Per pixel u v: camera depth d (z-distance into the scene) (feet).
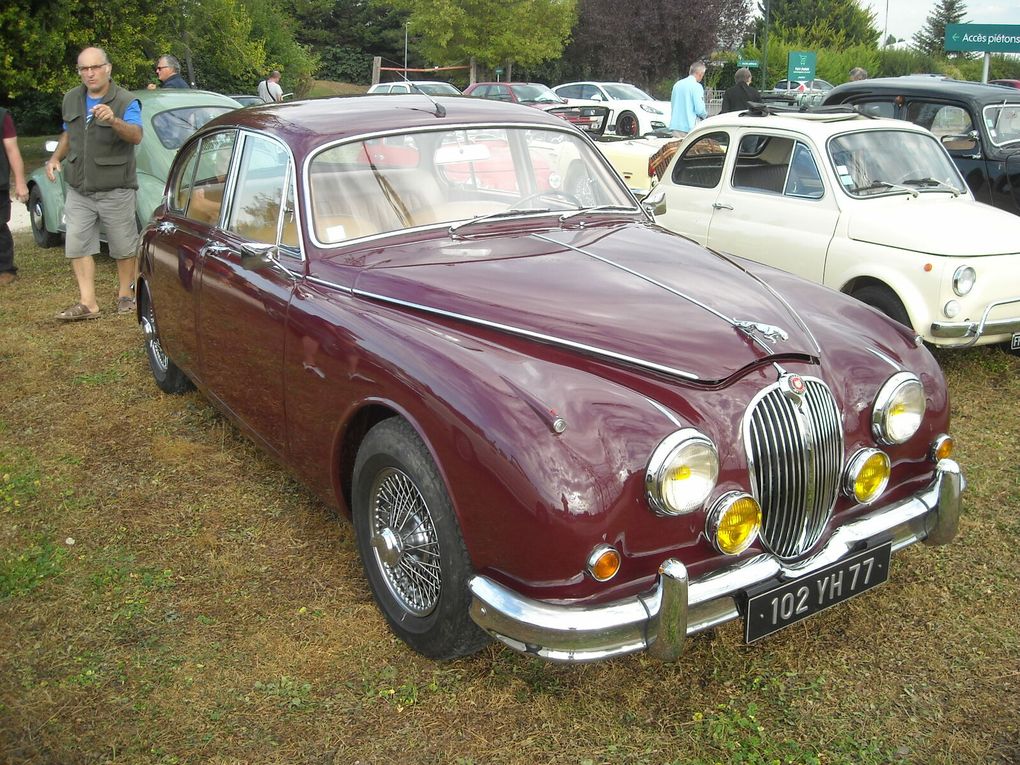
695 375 8.87
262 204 12.59
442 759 8.64
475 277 10.58
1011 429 16.60
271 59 114.93
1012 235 18.37
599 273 10.77
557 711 9.26
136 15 57.77
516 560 8.22
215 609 11.01
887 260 18.54
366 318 10.32
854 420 9.69
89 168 21.75
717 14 122.01
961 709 9.28
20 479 14.39
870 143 20.71
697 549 8.61
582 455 8.05
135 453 15.42
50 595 11.29
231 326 13.05
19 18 49.85
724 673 9.87
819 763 8.57
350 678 9.78
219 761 8.61
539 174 13.32
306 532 12.81
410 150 12.33
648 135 34.65
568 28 109.60
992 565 11.93
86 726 9.04
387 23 166.81
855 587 9.73
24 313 23.76
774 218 20.94
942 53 191.31
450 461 8.63
